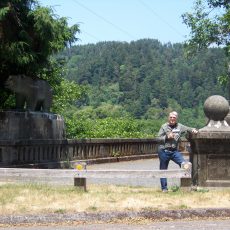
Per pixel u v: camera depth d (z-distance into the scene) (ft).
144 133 111.34
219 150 35.94
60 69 88.53
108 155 79.71
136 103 474.49
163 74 512.22
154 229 25.11
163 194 32.96
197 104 478.59
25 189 33.96
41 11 56.95
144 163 79.25
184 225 26.18
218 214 28.48
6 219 26.05
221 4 74.84
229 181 35.81
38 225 26.05
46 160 60.54
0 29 55.93
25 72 61.82
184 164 34.22
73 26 70.49
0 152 52.65
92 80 548.72
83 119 109.19
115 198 31.01
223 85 71.92
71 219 26.66
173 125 36.32
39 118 60.49
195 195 32.53
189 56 75.10
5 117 55.67
